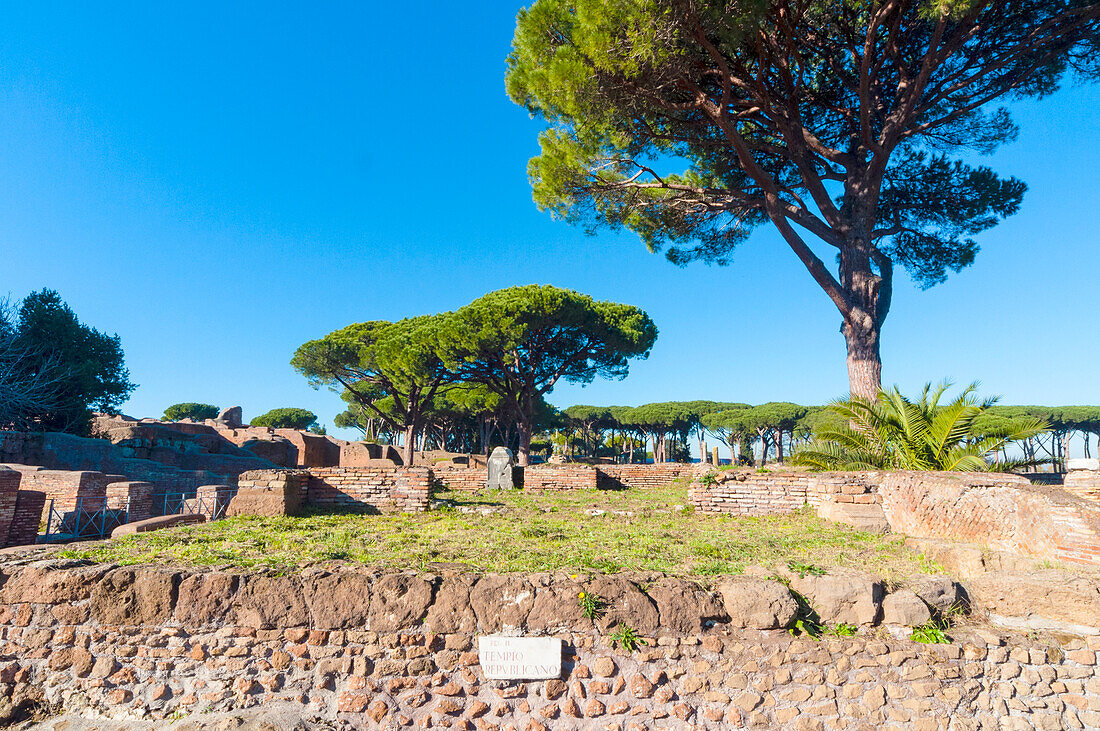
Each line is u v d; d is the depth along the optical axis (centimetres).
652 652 423
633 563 533
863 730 413
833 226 1462
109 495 1237
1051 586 445
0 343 2434
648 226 1792
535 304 2634
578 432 5575
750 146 1541
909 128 1524
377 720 407
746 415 4550
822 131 1642
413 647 422
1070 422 4056
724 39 1135
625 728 409
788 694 419
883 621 447
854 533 764
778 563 552
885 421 1069
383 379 3297
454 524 785
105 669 422
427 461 3831
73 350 2745
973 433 1011
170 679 420
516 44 1423
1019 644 437
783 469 1062
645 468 1691
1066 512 542
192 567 464
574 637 425
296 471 919
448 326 2675
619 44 1141
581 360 2950
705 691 418
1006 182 1577
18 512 973
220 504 1027
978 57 1396
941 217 1680
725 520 889
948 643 435
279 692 414
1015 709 421
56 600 434
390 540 640
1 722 403
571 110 1277
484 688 416
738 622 435
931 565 568
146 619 429
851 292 1405
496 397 3644
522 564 505
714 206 1662
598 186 1552
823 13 1370
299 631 424
